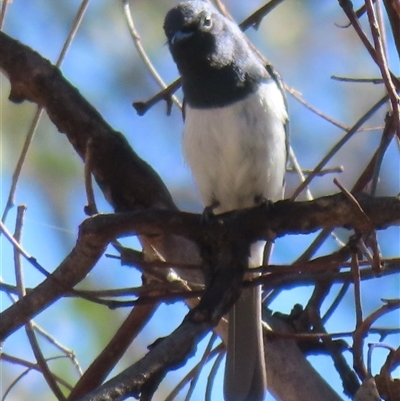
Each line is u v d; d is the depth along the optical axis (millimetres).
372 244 7109
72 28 8500
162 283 7340
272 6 8969
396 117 6695
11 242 7113
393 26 6965
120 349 8477
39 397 10172
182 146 9266
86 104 8297
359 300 6832
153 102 8922
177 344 6172
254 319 8180
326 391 7723
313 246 8062
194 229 6980
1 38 8344
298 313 8406
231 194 9219
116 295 7090
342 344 7914
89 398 5777
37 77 8234
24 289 7254
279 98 9102
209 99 8891
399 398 6680
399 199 6707
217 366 7852
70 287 6820
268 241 7887
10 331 6801
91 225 6691
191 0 9633
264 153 8875
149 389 6023
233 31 9125
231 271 6855
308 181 8094
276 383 7852
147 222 6871
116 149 8195
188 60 8945
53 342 8523
